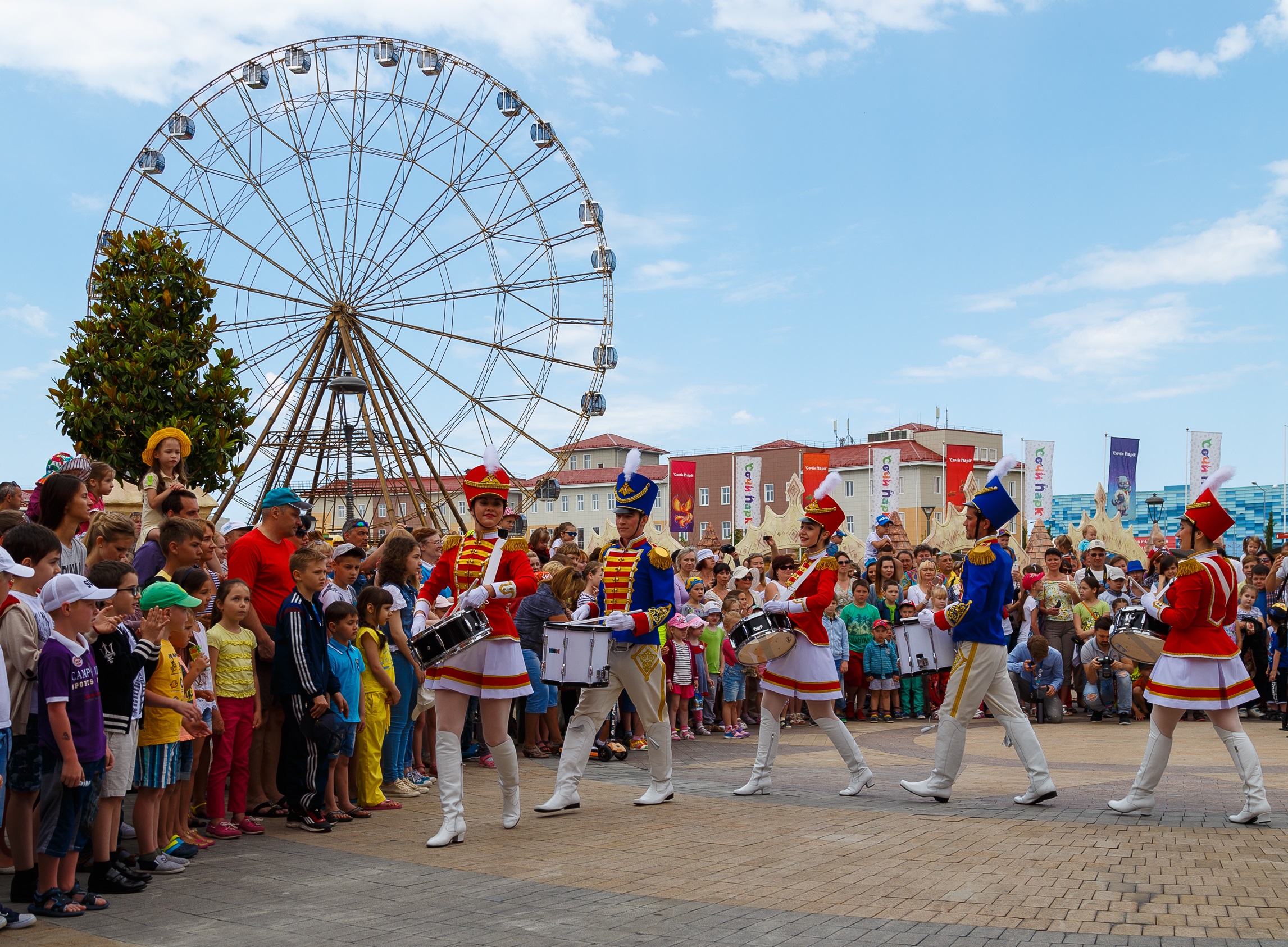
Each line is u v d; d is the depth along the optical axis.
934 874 6.12
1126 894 5.62
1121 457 38.97
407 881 6.14
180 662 6.70
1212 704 7.71
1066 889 5.74
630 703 12.84
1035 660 16.77
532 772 11.01
